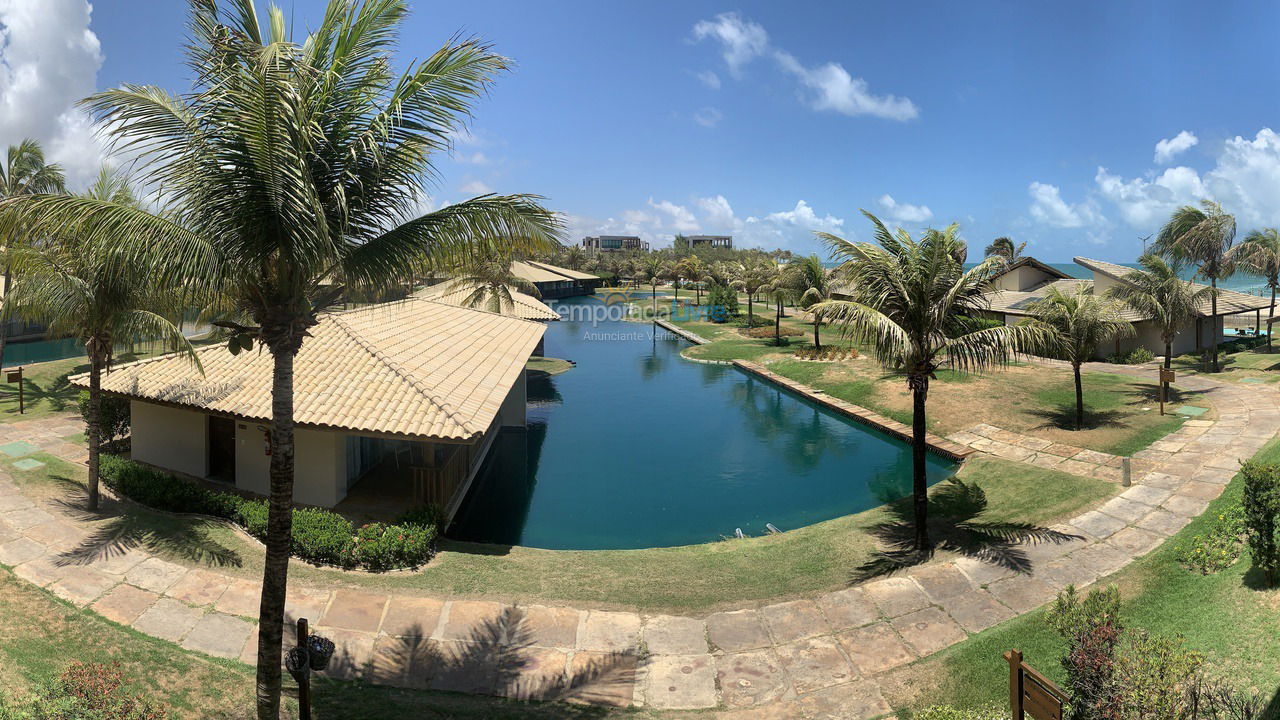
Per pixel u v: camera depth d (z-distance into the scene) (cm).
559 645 1063
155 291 859
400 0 755
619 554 1447
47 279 1363
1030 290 4231
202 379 1708
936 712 812
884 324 1295
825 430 2711
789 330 5531
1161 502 1496
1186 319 2770
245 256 747
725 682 971
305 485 1611
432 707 906
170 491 1523
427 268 848
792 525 1764
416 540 1324
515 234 835
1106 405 2397
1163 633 941
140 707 834
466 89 788
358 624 1100
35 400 2517
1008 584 1212
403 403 1523
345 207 692
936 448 2217
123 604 1113
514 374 2147
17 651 948
